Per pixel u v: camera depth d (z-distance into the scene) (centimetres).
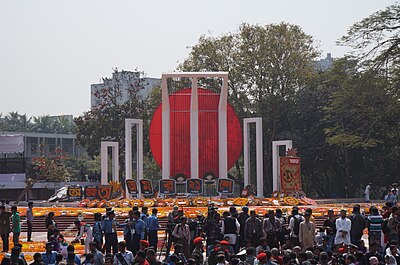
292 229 4388
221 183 8781
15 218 5331
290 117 12144
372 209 4472
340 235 4216
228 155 9862
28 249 5325
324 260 3466
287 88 12275
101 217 4547
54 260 3675
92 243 3703
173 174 9562
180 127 9600
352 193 11938
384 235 4356
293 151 8738
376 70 9481
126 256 3591
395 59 9419
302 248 4259
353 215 4431
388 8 9419
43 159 13100
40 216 7169
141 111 13825
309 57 12344
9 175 12475
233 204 7919
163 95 9350
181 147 9588
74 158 18562
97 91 14312
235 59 12400
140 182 8781
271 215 4425
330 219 4381
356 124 10919
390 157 11512
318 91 12081
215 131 9625
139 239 4400
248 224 4347
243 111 12469
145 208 4641
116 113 13862
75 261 3581
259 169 9194
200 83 12731
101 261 3675
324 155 11850
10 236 6481
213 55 12475
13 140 12800
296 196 8494
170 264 3444
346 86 9662
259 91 12294
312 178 12456
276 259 3584
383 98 9538
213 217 4434
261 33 12194
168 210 7344
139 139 9488
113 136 13875
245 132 9369
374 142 9825
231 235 4312
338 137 9862
